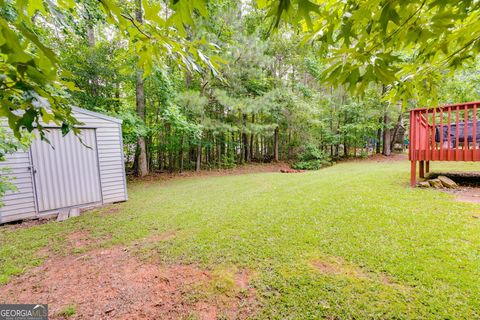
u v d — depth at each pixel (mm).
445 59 1402
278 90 9438
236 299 1655
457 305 1436
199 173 9250
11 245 2797
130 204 4637
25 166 3902
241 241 2535
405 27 1113
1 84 774
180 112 8203
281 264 2033
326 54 1291
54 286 1944
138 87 7789
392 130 12805
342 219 2928
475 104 3480
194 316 1527
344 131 11602
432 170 5859
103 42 7340
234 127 8844
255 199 4367
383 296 1561
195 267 2098
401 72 1527
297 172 8953
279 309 1527
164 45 1343
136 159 8750
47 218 3988
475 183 4328
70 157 4379
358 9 1012
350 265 1945
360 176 5695
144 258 2330
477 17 1076
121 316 1565
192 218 3457
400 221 2727
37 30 3348
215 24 7633
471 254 1951
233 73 7910
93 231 3191
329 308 1497
